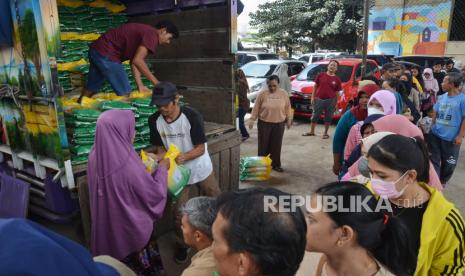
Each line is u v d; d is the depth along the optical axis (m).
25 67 2.68
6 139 3.29
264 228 0.90
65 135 2.62
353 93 8.50
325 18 20.23
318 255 1.43
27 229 0.86
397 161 1.43
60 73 4.10
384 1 15.13
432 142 4.58
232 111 4.16
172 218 3.67
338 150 3.60
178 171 2.86
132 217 2.44
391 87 4.05
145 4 4.83
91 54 3.62
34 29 2.46
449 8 13.92
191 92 4.58
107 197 2.40
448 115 4.38
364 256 1.17
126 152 2.41
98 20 4.45
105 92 3.94
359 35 19.92
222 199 1.01
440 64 8.78
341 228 1.09
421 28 14.69
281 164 6.08
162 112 2.97
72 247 0.92
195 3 4.25
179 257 3.22
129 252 2.52
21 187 3.19
